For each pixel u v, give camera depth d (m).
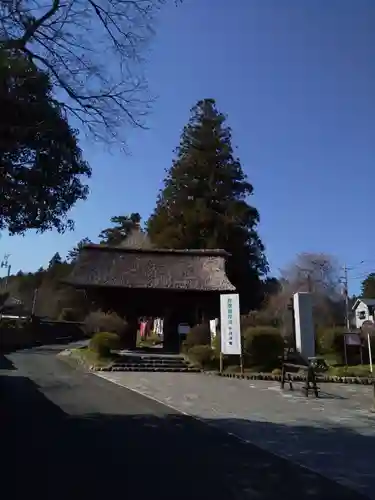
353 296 68.00
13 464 6.71
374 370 21.41
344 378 19.67
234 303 21.31
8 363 22.92
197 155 42.94
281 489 6.10
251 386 17.48
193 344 25.77
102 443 8.14
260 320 27.12
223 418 11.07
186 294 29.88
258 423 10.61
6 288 62.56
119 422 10.08
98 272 29.50
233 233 40.00
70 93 8.65
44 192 7.95
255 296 40.66
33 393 13.83
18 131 7.13
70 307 56.12
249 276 40.22
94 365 22.09
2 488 5.67
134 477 6.32
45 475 6.25
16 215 8.25
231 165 42.97
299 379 19.50
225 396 14.71
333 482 6.51
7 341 36.16
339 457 7.87
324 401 14.36
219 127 43.44
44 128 7.42
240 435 9.30
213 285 29.44
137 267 30.38
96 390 14.94
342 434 9.70
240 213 41.06
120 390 15.14
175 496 5.63
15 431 8.86
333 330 25.81
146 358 23.73
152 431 9.31
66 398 13.11
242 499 5.64
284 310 37.19
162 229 41.94
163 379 18.70
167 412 11.55
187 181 42.44
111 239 57.38
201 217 40.28
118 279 29.11
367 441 9.09
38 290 61.25
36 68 7.66
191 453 7.72
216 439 8.84
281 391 16.38
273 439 9.06
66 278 28.84
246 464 7.22
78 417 10.48
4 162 7.39
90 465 6.79
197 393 15.13
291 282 55.72
